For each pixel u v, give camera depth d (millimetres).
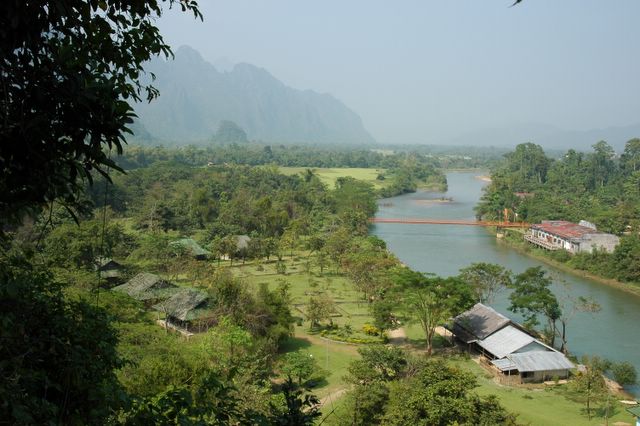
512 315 48500
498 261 71250
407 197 143000
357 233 83438
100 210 71250
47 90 5887
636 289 57438
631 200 100750
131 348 21531
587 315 48969
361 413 23797
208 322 37344
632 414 27812
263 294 39969
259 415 7516
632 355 39031
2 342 6754
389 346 40344
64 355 7371
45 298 7906
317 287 56781
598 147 129875
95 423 7406
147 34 7047
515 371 34938
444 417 21141
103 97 6086
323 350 38781
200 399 7785
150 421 7086
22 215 6359
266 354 31547
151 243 58250
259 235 77375
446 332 44688
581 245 71062
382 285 48375
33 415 6164
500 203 101062
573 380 32531
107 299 28000
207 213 84438
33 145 5957
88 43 6625
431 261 70188
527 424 23719
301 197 103312
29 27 5789
